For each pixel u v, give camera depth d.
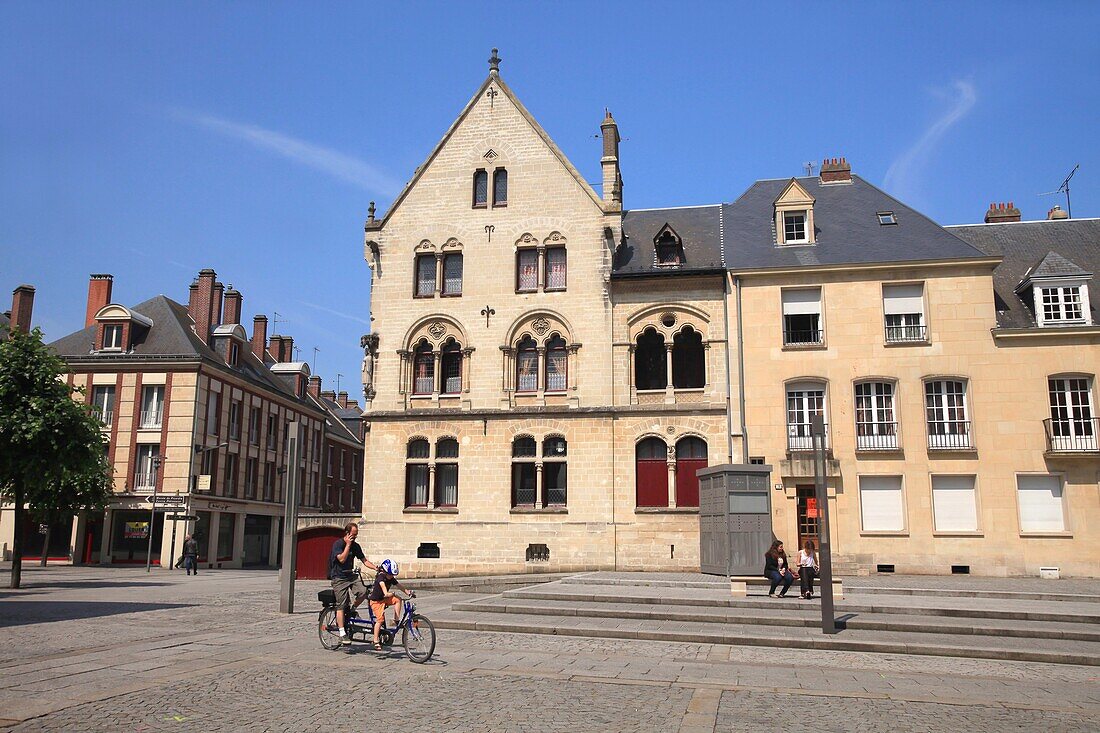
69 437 25.36
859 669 12.77
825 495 16.19
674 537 29.38
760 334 30.20
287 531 19.00
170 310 47.91
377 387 32.44
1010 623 16.66
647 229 34.34
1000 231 33.81
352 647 13.54
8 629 15.45
